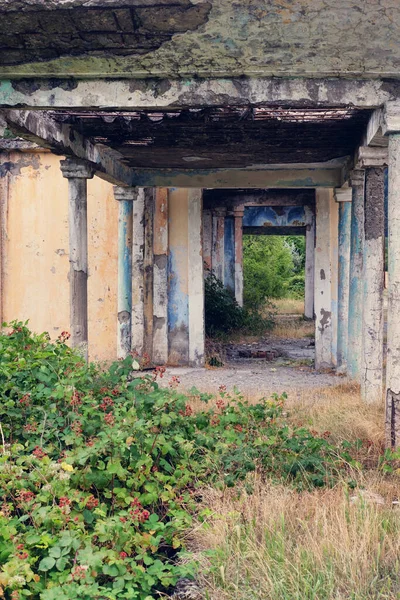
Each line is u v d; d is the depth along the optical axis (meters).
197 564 3.67
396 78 5.27
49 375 5.19
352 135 7.30
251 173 9.92
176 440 4.91
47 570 3.42
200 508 4.39
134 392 5.38
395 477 4.93
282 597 3.28
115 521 3.81
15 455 4.29
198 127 6.87
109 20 4.69
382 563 3.62
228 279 18.50
